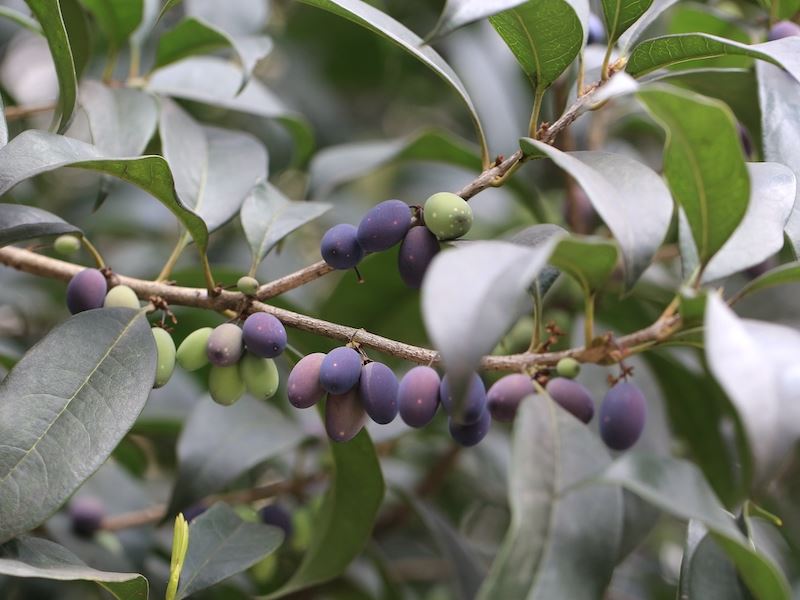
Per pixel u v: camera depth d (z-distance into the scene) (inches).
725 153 16.4
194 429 22.5
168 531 25.0
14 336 27.8
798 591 23.0
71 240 19.2
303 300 28.2
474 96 29.0
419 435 27.1
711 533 16.3
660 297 24.5
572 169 16.7
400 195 35.4
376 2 32.4
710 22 24.0
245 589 23.6
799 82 17.3
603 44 23.2
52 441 16.9
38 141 17.4
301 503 24.6
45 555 17.2
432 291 15.0
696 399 24.0
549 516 16.1
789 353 15.2
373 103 38.5
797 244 18.6
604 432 18.1
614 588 29.1
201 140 21.8
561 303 25.9
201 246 18.4
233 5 27.3
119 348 17.7
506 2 16.4
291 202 20.6
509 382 17.6
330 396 17.6
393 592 24.1
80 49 22.6
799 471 29.5
